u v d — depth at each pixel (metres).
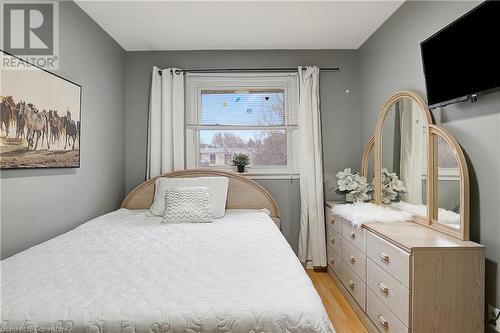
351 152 3.62
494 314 1.68
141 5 2.54
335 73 3.62
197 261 1.65
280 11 2.67
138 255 1.76
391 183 2.71
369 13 2.74
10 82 1.76
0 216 1.73
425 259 1.69
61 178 2.30
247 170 3.68
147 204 3.36
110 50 3.16
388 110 2.77
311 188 3.45
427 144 2.17
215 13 2.69
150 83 3.58
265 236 2.17
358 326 2.34
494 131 1.66
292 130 3.64
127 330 1.09
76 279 1.41
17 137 1.82
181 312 1.13
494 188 1.67
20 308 1.14
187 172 3.42
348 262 2.73
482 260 1.69
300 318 1.12
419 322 1.69
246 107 3.67
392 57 2.77
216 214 2.91
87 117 2.68
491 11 1.56
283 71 3.60
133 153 3.58
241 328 1.11
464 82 1.77
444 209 2.03
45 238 2.12
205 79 3.59
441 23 2.08
